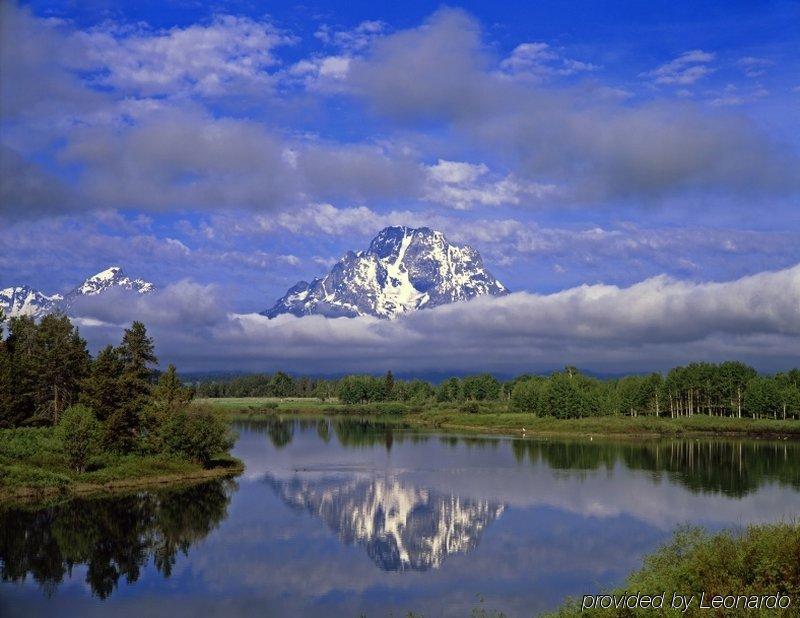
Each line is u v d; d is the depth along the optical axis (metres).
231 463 130.38
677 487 102.69
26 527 79.69
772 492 97.69
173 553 70.06
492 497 97.38
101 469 110.44
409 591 57.84
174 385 129.88
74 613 52.91
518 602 53.84
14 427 129.50
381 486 108.56
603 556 65.75
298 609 53.75
